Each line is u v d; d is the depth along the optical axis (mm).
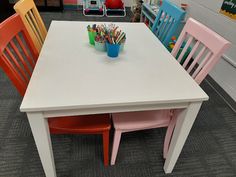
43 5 3738
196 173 1366
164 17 1594
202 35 1131
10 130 1529
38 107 773
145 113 1194
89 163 1362
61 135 1529
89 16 3684
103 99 832
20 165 1316
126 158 1411
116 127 1113
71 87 880
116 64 1071
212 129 1706
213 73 2279
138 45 1281
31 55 1311
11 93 1865
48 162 1049
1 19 3174
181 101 887
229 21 1974
